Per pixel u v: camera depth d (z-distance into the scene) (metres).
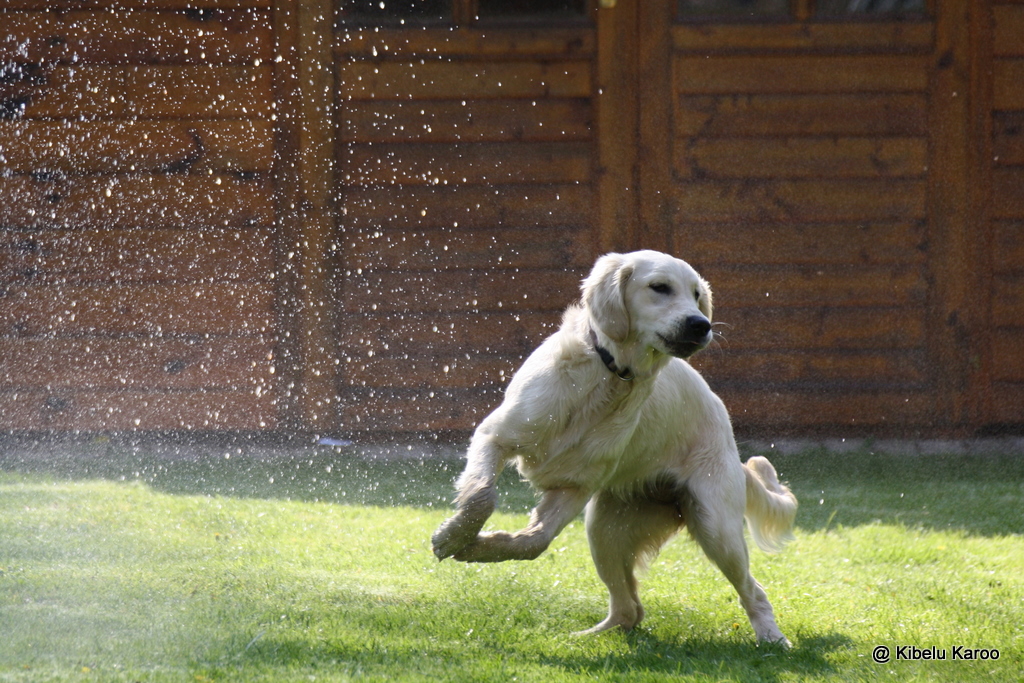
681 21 12.12
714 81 12.19
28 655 4.79
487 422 5.68
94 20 11.79
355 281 12.05
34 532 7.38
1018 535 8.66
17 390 11.78
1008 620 6.21
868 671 5.18
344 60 12.00
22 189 11.80
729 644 5.73
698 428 6.23
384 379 12.06
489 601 6.27
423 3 12.08
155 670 4.60
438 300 12.12
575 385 5.61
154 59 11.84
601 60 12.09
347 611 5.82
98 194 11.84
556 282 12.19
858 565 7.66
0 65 11.73
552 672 4.93
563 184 12.19
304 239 11.98
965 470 11.25
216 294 11.92
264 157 11.95
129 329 11.86
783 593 6.87
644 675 4.93
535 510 5.70
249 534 7.70
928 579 7.22
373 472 10.65
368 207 12.05
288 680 4.54
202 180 11.91
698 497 6.04
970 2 12.21
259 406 11.94
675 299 5.65
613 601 6.10
